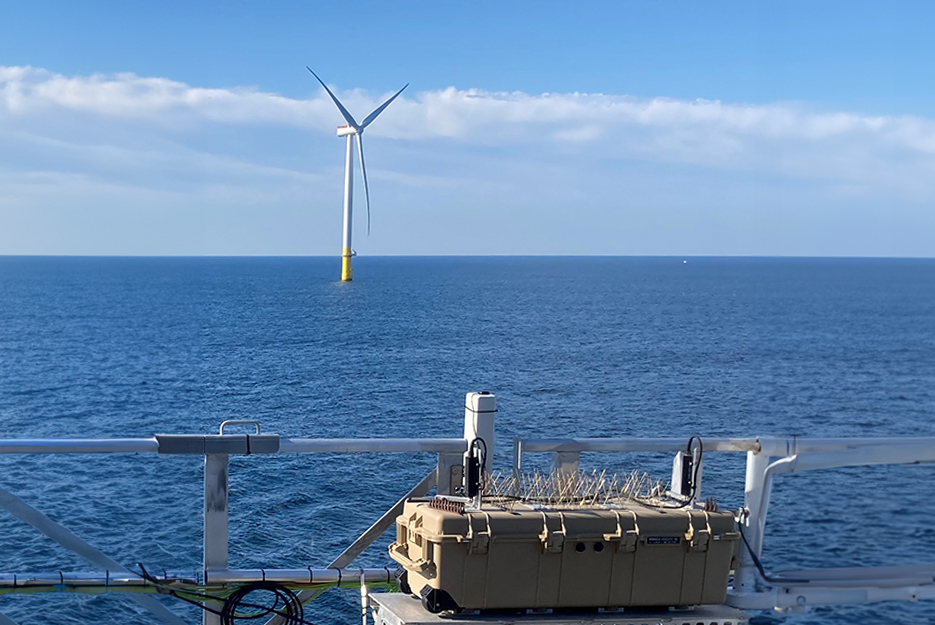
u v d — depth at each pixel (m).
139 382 49.84
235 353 65.06
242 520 17.64
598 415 38.84
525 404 41.59
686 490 4.57
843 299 148.88
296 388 46.88
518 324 94.12
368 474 21.64
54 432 35.31
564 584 4.19
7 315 106.75
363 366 56.56
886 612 6.75
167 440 4.27
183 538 17.19
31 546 16.08
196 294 160.50
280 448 4.40
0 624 4.54
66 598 12.46
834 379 51.84
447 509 4.22
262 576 4.50
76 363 59.06
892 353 68.62
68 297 149.12
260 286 195.00
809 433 30.83
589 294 161.88
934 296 158.75
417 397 43.47
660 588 4.29
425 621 4.05
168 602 12.23
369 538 4.72
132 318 103.06
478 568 4.10
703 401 43.44
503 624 4.08
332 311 115.12
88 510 19.09
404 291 171.88
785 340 79.88
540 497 4.52
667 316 108.50
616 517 4.24
